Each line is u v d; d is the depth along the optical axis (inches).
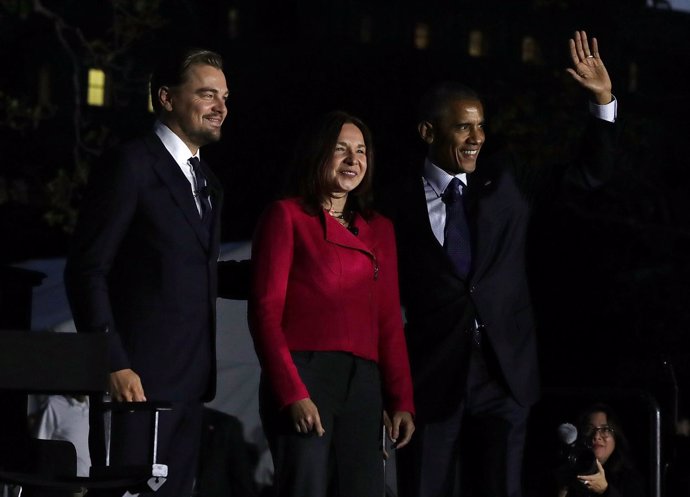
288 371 485.4
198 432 505.4
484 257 556.7
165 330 490.9
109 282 497.0
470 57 2154.3
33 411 839.1
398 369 522.6
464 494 560.7
